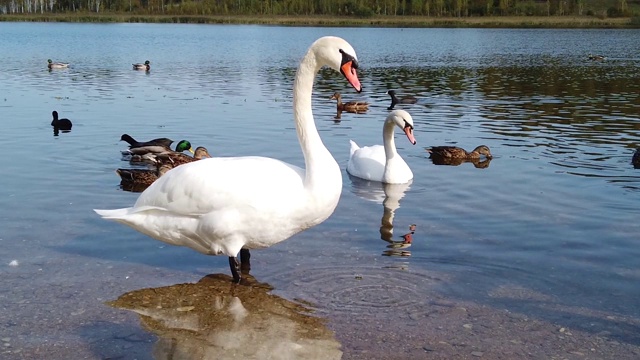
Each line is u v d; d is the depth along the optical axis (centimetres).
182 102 2486
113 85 3053
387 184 1391
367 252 951
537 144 1748
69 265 896
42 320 740
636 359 667
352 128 2050
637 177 1385
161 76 3491
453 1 14788
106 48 6053
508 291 823
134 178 1335
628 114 2280
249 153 1591
